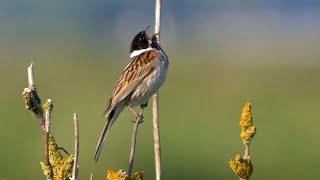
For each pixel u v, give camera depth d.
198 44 42.41
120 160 14.47
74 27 55.25
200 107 20.02
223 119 18.06
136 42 7.90
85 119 17.38
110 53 37.06
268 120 17.69
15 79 24.95
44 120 4.91
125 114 17.27
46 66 29.22
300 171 14.30
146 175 14.26
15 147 14.77
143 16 62.00
